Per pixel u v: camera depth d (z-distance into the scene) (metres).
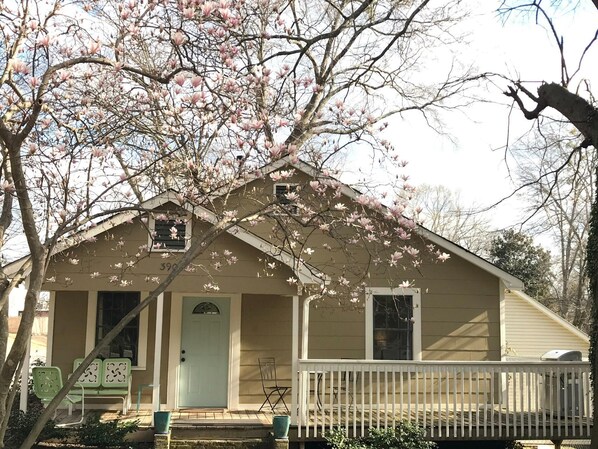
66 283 10.35
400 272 12.64
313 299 11.54
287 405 12.38
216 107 6.94
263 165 7.27
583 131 7.82
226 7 6.43
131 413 11.49
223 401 12.31
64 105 6.91
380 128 10.19
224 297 12.59
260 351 12.44
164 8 6.61
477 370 10.79
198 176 7.28
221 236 10.78
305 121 10.25
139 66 8.12
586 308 26.50
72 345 12.16
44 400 10.05
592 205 8.90
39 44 5.98
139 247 10.62
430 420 10.74
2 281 5.64
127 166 7.61
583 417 10.84
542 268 30.92
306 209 7.04
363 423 10.40
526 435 10.66
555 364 10.89
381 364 10.62
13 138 5.09
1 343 5.57
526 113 8.57
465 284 12.73
